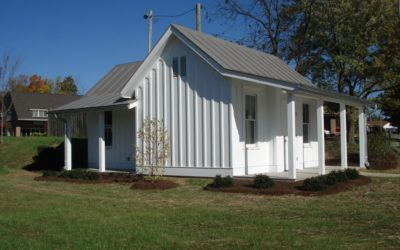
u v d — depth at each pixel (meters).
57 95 63.38
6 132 53.09
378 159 20.20
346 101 18.41
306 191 13.12
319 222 9.07
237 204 11.66
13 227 8.99
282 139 18.19
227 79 15.91
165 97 17.55
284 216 9.90
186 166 16.84
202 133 16.48
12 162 25.81
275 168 17.78
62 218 9.85
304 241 7.52
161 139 16.47
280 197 12.61
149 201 12.41
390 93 30.34
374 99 30.39
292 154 14.69
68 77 89.25
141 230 8.53
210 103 16.33
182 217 9.84
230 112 15.84
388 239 7.56
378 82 29.62
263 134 17.75
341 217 9.59
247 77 15.21
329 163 22.55
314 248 7.07
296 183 14.23
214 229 8.62
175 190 14.42
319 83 31.30
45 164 25.45
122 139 21.08
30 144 28.62
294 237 7.83
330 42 30.20
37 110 60.09
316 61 31.28
